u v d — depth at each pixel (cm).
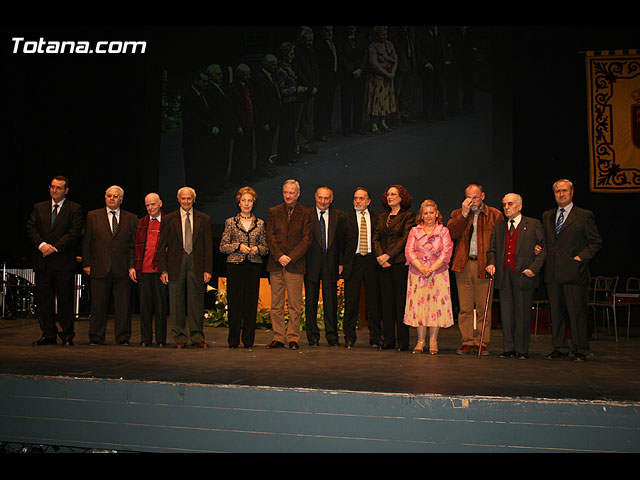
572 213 429
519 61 788
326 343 521
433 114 792
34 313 747
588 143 768
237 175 827
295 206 495
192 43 841
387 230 477
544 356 441
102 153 873
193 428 294
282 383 303
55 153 881
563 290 429
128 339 493
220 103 832
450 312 452
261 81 821
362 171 800
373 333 496
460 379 325
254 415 289
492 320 689
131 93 863
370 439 278
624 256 757
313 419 283
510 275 439
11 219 877
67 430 306
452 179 789
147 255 482
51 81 878
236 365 370
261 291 670
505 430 267
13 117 877
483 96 784
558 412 264
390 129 798
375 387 295
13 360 378
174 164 848
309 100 809
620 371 361
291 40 815
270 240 484
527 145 789
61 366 353
